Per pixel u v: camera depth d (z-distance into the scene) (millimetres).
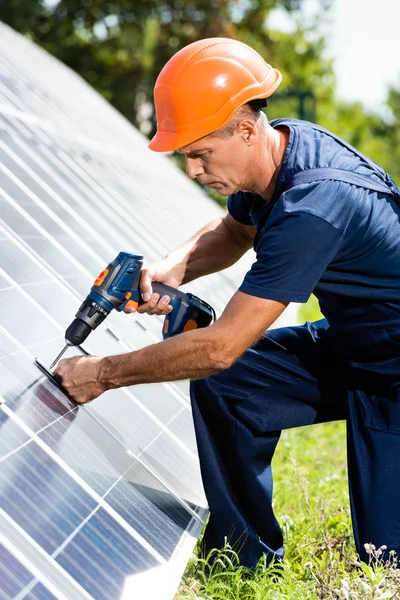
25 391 3686
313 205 3447
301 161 3627
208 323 4301
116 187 8891
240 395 4227
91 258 5707
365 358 4023
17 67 11070
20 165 6371
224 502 4148
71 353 4332
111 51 34125
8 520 2865
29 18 32750
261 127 3656
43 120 8984
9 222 5059
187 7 33281
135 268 3969
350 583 3875
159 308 4160
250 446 4191
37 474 3219
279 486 5945
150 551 3348
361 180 3625
